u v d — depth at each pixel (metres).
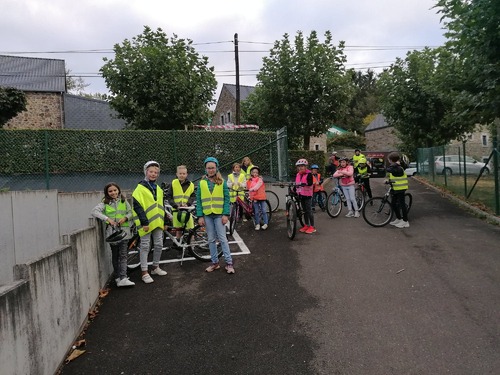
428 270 5.37
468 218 8.91
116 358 3.42
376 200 8.51
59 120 21.66
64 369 3.27
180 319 4.19
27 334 2.69
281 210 11.23
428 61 20.97
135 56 15.88
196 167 12.38
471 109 9.16
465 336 3.53
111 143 11.95
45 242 10.82
